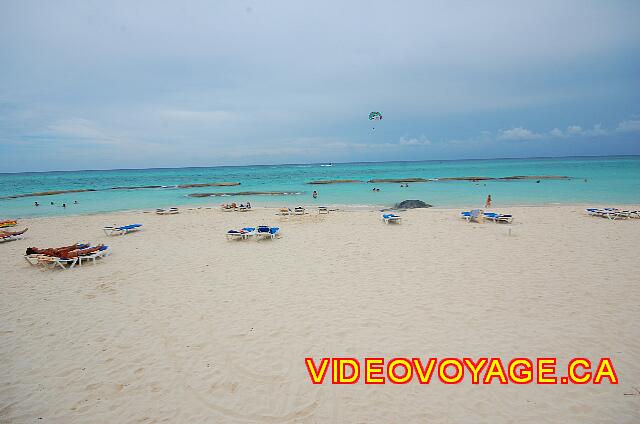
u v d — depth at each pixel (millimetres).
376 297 7797
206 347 6004
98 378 5277
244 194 35250
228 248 12820
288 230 15844
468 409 4465
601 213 17156
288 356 5672
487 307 7121
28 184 63312
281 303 7645
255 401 4715
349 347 5867
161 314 7309
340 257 11094
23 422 4434
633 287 7945
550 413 4355
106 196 37094
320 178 63094
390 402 4629
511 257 10523
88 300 8188
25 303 8109
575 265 9602
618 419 4219
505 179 45031
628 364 5219
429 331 6258
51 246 14039
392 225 16391
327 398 4738
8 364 5695
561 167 74062
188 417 4457
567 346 5699
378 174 71812
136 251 12734
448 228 15242
